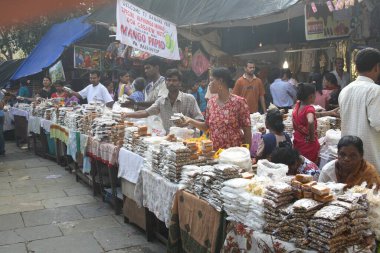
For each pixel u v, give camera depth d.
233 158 3.04
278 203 2.15
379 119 2.85
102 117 5.57
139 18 6.14
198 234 2.88
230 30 9.31
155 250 3.93
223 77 3.71
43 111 8.64
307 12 6.21
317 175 3.20
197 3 7.97
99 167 5.44
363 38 6.54
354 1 5.23
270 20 7.44
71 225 4.64
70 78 12.38
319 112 5.33
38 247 4.03
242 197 2.36
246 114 3.76
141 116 4.83
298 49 8.91
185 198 3.08
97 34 11.38
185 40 9.52
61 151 7.80
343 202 1.97
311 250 1.94
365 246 1.96
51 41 12.25
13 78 12.31
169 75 4.60
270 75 9.09
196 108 4.80
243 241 2.35
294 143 4.38
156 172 3.66
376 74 3.04
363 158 2.80
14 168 7.83
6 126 11.42
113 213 5.05
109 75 11.16
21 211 5.17
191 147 3.34
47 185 6.48
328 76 6.43
